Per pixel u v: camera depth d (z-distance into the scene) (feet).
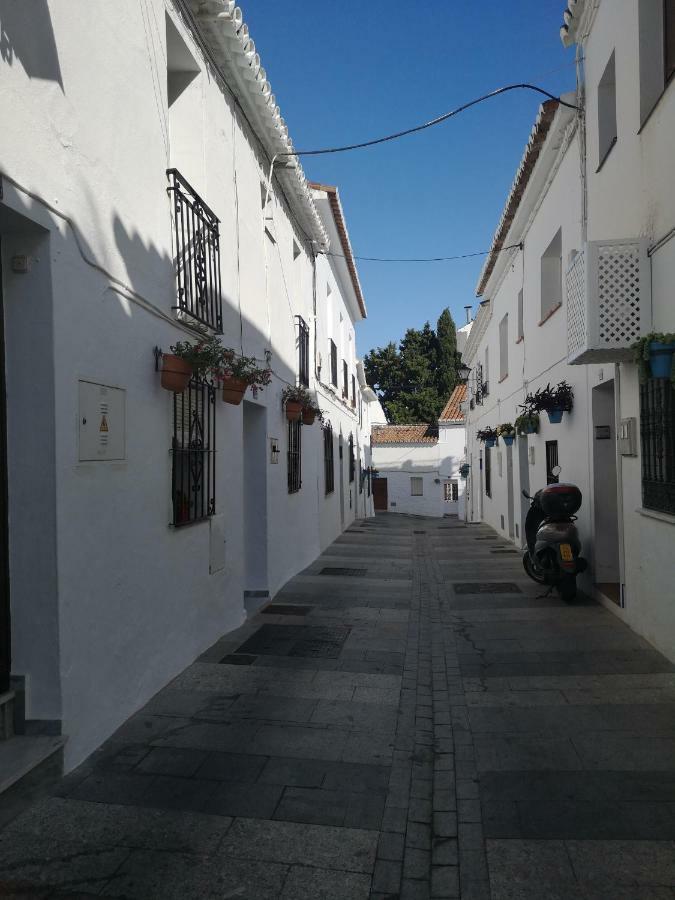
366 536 56.08
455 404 118.52
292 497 34.30
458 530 61.05
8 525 11.85
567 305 22.24
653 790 11.73
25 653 11.92
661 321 18.17
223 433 21.84
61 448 12.00
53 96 11.89
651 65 19.17
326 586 31.27
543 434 35.68
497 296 52.01
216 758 12.94
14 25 10.75
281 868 9.62
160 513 16.65
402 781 12.17
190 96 20.47
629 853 9.91
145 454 15.79
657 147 18.11
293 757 13.06
